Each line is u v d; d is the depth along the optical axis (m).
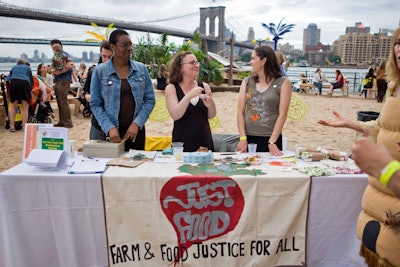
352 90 16.33
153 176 2.01
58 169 2.13
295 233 2.11
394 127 1.44
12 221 2.02
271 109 2.75
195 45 15.04
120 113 2.71
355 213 2.10
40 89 6.93
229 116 8.26
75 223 2.07
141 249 2.07
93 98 2.70
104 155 2.44
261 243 2.08
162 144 3.57
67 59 6.66
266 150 2.81
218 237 2.07
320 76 13.73
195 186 2.01
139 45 15.48
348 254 2.15
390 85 1.52
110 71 2.65
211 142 2.86
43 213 2.05
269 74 2.74
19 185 2.01
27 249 2.07
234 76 17.50
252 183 2.03
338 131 7.01
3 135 6.24
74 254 2.09
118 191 2.01
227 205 2.05
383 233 1.41
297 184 2.04
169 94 2.77
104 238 2.10
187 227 2.05
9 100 6.68
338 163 2.37
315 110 9.52
